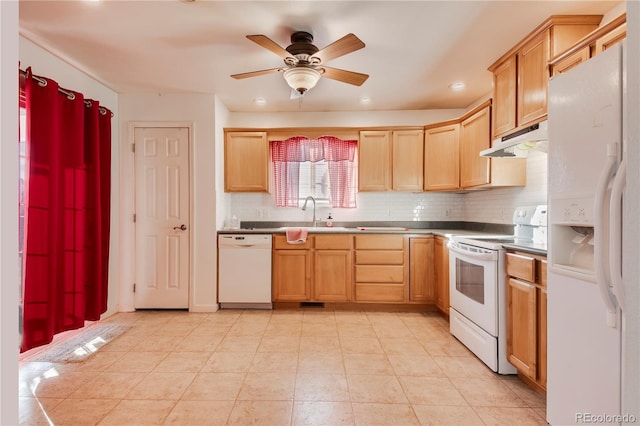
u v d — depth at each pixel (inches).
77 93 104.9
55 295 95.8
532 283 73.8
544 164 105.4
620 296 42.4
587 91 50.6
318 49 97.0
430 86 130.0
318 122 163.0
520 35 91.7
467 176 132.3
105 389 77.6
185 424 65.1
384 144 152.4
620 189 42.1
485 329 89.6
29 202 89.2
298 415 67.9
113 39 94.3
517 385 79.7
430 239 138.6
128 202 137.7
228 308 142.3
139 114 137.6
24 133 94.0
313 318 129.8
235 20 85.0
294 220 165.2
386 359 93.4
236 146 152.9
